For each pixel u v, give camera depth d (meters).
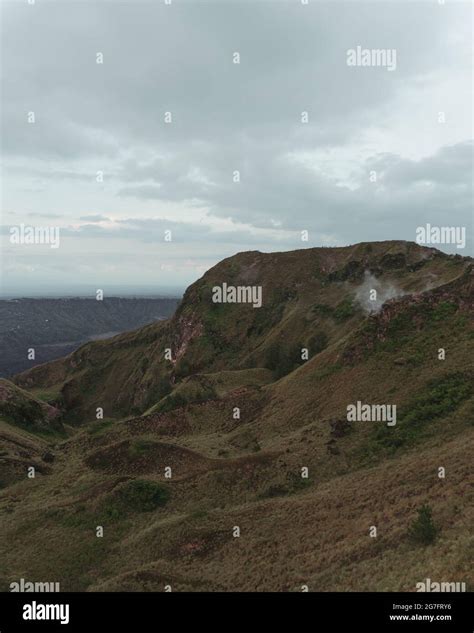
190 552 32.94
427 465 33.53
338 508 32.66
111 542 37.81
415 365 53.34
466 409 42.47
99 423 79.94
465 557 19.84
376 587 20.69
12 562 35.97
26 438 70.69
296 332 109.81
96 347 174.62
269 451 47.78
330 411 53.66
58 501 47.03
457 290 63.09
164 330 161.50
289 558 27.94
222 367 118.25
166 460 52.19
